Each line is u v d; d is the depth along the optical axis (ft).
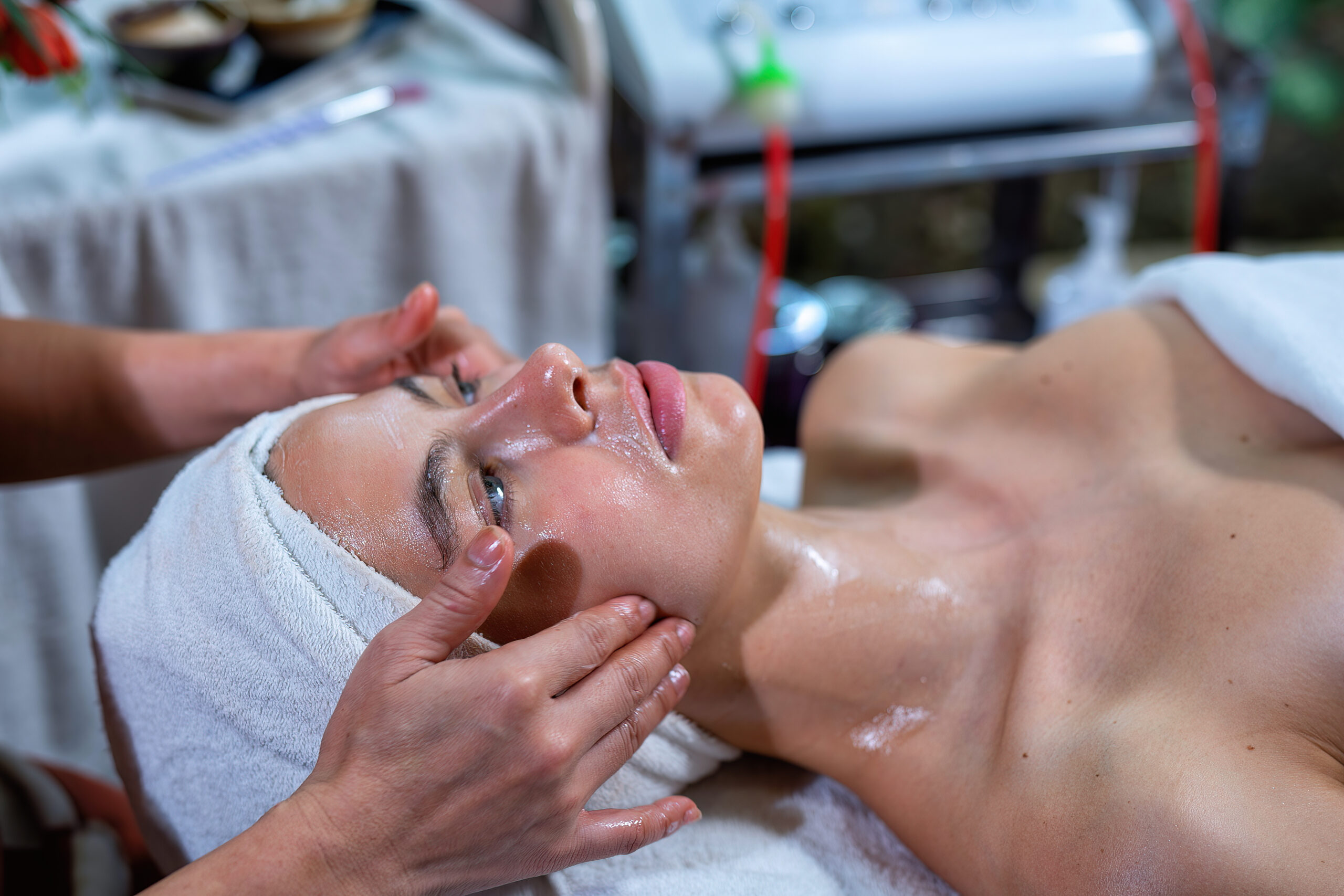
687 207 4.42
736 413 2.37
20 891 2.76
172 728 2.46
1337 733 2.19
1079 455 2.94
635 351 5.18
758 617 2.62
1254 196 7.59
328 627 2.18
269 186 3.83
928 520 3.00
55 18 4.25
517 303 4.57
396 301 4.30
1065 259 7.53
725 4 4.25
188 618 2.35
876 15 4.35
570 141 4.26
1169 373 2.92
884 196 7.33
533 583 2.29
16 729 4.01
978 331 6.80
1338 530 2.36
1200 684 2.29
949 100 4.42
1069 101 4.55
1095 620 2.55
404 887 1.90
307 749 2.27
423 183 4.05
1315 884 1.89
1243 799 2.04
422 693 1.85
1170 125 4.75
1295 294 2.85
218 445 2.67
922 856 2.57
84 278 3.73
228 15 4.32
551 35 5.16
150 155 3.91
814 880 2.54
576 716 1.91
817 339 5.31
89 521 4.19
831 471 3.51
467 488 2.29
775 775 2.87
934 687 2.66
